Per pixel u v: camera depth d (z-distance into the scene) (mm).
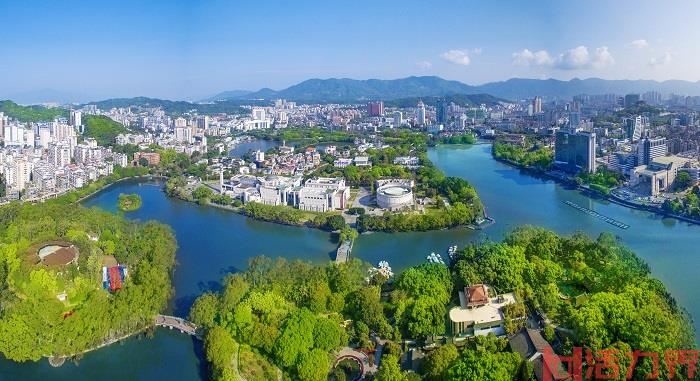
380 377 194625
